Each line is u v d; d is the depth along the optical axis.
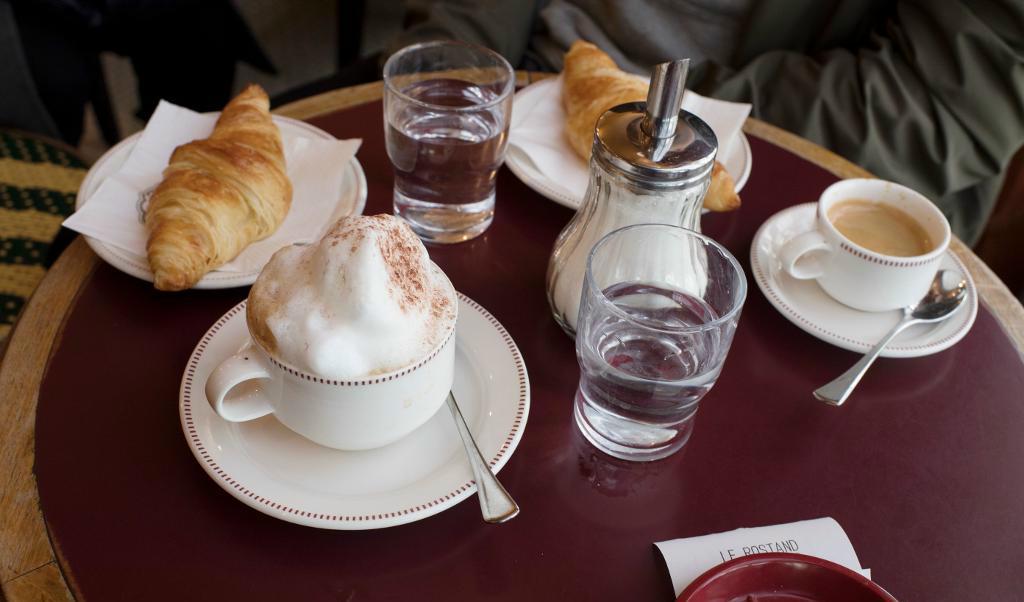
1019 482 0.64
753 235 0.86
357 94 1.02
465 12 1.37
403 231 0.55
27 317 0.70
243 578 0.53
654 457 0.63
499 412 0.61
